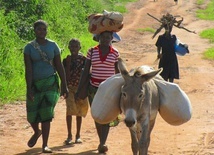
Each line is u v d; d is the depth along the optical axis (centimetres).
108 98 1574
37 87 1714
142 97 1429
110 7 9338
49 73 1719
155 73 1441
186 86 3419
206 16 9438
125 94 1423
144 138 1498
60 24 4912
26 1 4422
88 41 5188
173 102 1605
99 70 1750
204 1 11581
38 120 1731
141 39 6731
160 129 2223
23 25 3994
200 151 1864
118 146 1925
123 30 7494
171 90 1608
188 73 4022
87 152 1811
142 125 1508
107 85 1584
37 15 4528
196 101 2889
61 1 6169
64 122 2302
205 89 3300
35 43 1706
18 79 3072
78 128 1950
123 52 5422
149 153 1834
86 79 1783
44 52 1705
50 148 1852
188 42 6538
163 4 10919
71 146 1897
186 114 1620
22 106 2577
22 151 1795
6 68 3100
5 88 2789
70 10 6181
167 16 2961
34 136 1764
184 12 10044
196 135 2111
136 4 10619
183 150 1881
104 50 1756
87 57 1775
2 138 1977
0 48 3309
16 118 2311
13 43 3503
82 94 1794
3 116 2344
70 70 1908
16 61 3300
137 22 8469
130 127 1411
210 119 2423
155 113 1593
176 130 2205
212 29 7631
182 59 4925
